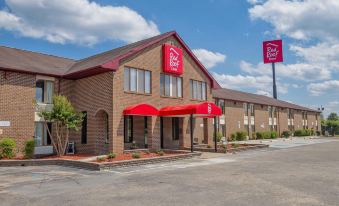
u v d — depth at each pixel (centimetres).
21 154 2205
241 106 4672
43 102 2419
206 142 3089
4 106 2141
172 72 2711
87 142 2433
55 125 2450
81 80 2534
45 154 2367
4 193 1100
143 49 2502
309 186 1120
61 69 2650
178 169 1620
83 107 2497
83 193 1077
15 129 2188
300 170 1520
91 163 1669
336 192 1018
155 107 2553
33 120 2302
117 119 2250
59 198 1010
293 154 2373
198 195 1007
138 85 2453
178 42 2847
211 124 3173
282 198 945
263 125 5259
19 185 1250
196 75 3003
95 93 2392
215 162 1911
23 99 2250
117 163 1698
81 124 2325
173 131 2861
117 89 2270
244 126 4716
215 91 4500
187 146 2862
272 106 5588
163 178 1341
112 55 2552
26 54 2812
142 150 2364
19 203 959
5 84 2161
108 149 2300
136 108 2283
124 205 909
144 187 1153
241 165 1739
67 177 1434
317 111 7750
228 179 1285
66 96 2536
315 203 884
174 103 2736
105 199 984
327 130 8731
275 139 4941
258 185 1148
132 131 2617
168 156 1997
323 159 2008
